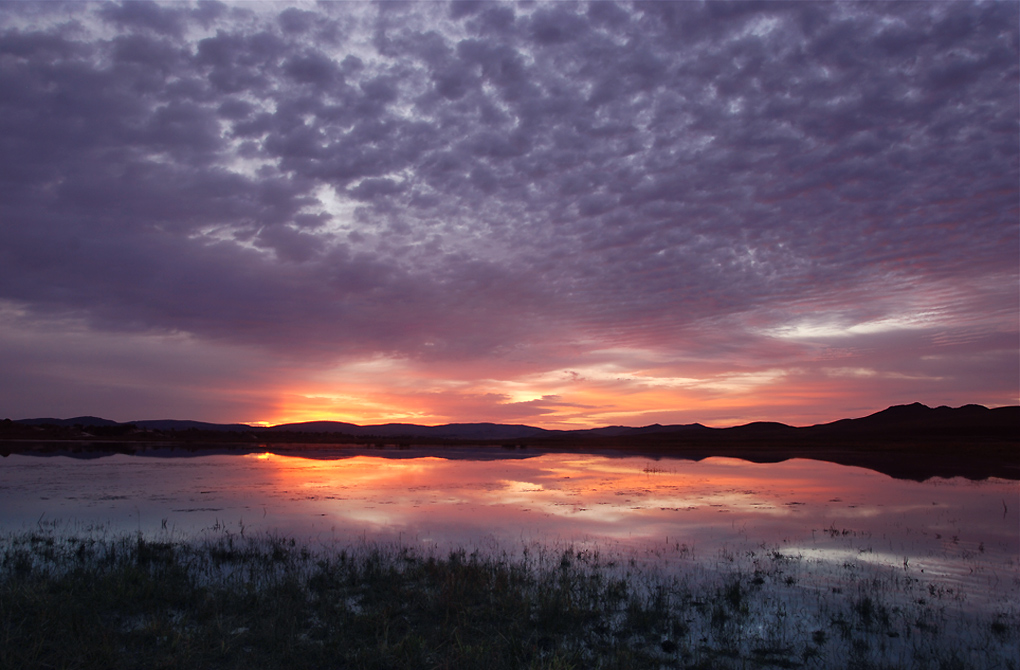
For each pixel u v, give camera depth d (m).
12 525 17.67
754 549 14.88
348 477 34.22
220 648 7.60
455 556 12.73
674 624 9.23
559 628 8.93
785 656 8.22
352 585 10.90
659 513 20.75
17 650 7.09
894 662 8.04
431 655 7.61
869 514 20.61
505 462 49.88
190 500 23.58
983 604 10.54
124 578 10.42
